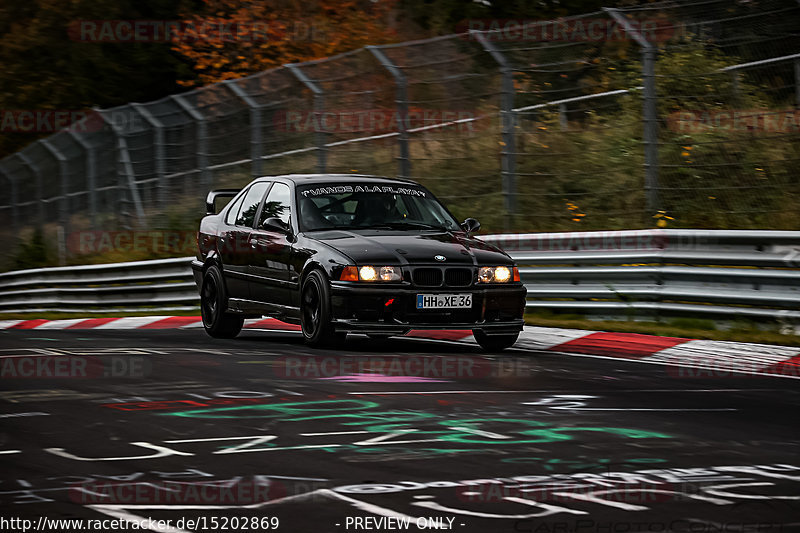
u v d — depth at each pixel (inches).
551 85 1765.5
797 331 1113.4
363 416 657.6
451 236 1059.3
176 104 2110.0
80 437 589.9
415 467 521.3
